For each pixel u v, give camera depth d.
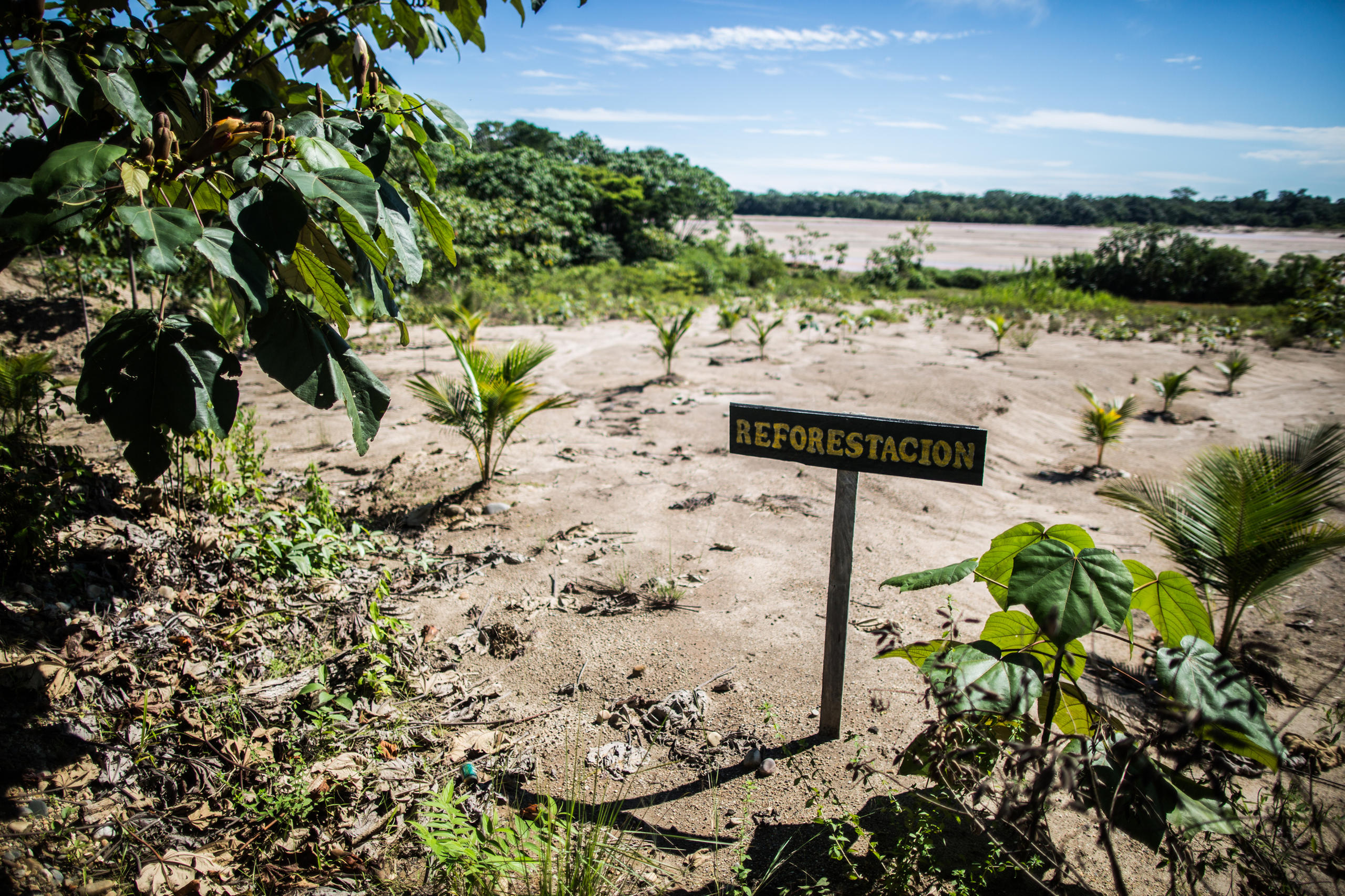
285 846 2.31
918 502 6.25
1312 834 2.32
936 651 2.34
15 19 2.06
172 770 2.54
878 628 3.89
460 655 3.61
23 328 9.20
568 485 6.20
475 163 31.39
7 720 2.53
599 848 2.36
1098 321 21.39
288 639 3.44
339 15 2.69
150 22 2.69
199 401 2.53
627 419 8.56
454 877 2.12
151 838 2.28
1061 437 9.09
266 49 3.07
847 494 2.73
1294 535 3.29
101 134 2.18
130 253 8.02
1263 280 29.89
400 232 2.30
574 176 38.97
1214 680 1.99
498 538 5.03
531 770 2.82
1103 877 2.31
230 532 4.17
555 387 10.33
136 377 2.09
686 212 51.41
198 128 2.36
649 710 3.21
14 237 1.76
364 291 2.39
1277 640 3.96
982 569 2.39
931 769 2.19
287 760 2.69
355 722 2.99
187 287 10.69
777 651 3.70
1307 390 11.89
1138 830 1.94
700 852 2.44
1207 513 3.51
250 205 1.92
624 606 4.15
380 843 2.40
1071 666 2.25
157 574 3.59
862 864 2.36
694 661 3.62
